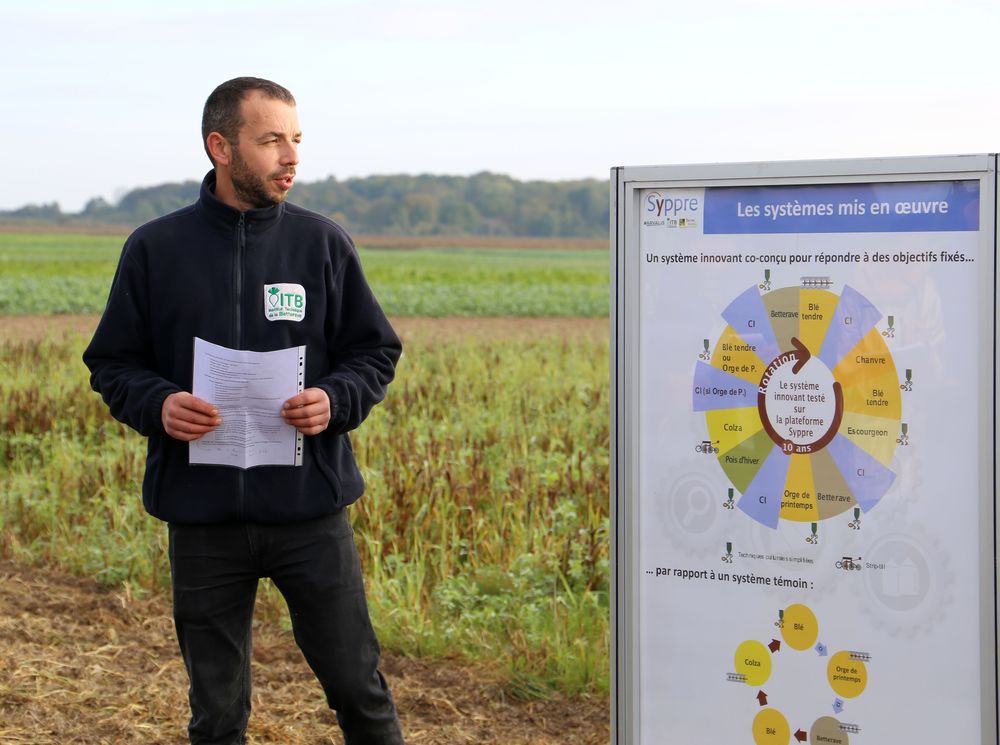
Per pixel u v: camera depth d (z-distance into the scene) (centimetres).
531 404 1081
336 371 318
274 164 304
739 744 302
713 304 295
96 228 9700
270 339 309
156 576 602
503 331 2309
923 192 273
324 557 314
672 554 304
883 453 281
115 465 799
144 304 314
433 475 722
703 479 299
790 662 294
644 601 308
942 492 276
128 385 307
